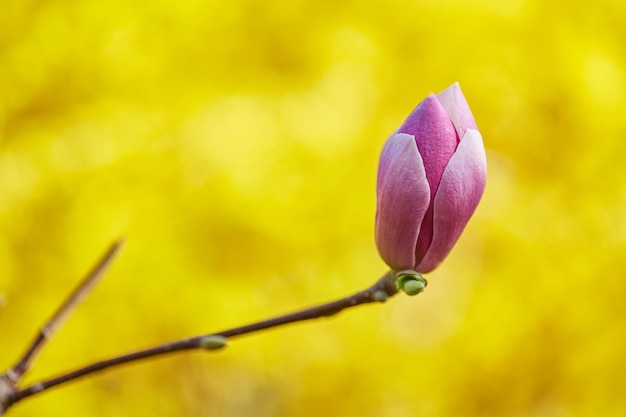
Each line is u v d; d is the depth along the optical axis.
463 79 1.99
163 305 1.89
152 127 1.91
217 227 1.92
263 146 1.93
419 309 1.99
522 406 2.00
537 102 1.97
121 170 1.88
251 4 1.91
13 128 1.83
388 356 1.98
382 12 1.95
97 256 1.84
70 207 1.85
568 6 1.90
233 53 1.94
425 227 0.81
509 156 2.00
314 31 1.95
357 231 1.97
